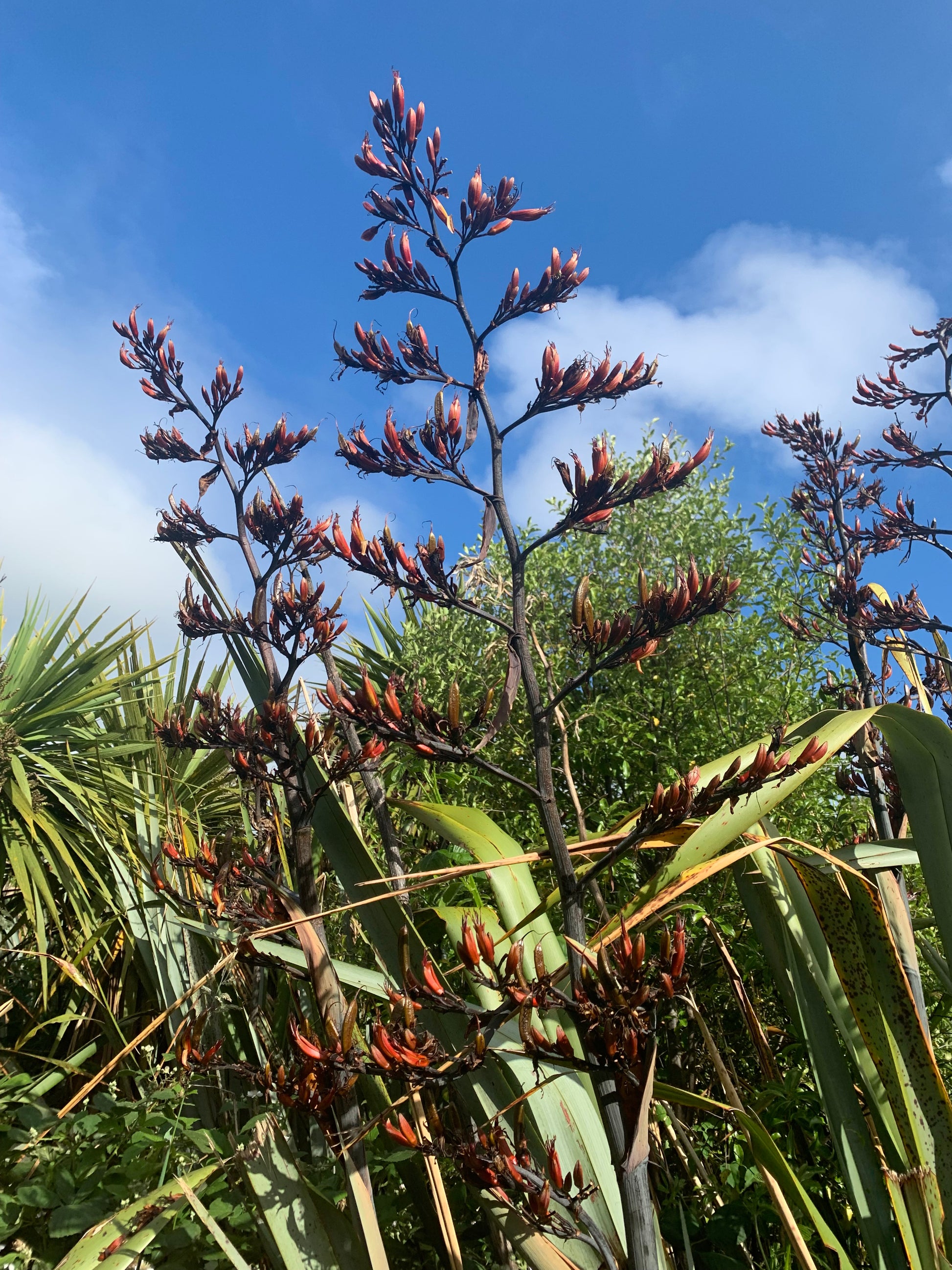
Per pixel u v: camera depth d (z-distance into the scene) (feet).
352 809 10.50
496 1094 7.03
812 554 14.64
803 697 14.89
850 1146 7.63
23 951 12.86
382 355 7.02
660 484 6.48
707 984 12.67
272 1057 9.35
